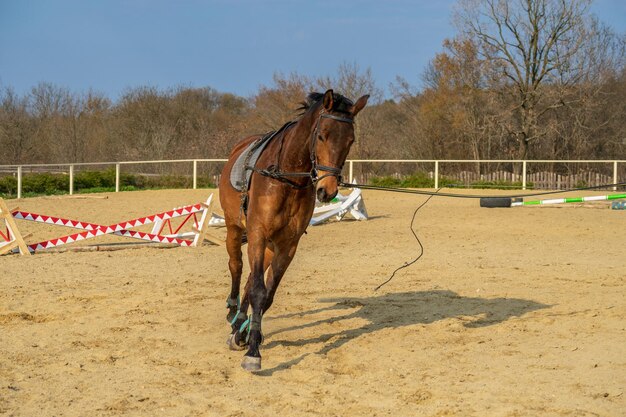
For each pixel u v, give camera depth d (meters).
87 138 47.75
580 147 41.69
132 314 8.20
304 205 6.46
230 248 7.60
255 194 6.45
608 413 4.98
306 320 7.99
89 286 9.91
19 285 9.93
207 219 14.23
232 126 49.00
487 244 14.22
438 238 15.16
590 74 40.22
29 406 5.20
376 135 43.91
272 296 6.65
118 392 5.52
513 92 39.44
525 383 5.66
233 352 6.72
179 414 5.07
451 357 6.44
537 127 39.50
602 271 10.98
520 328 7.41
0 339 7.06
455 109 42.50
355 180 32.72
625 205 20.16
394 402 5.28
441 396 5.39
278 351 6.74
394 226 17.42
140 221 13.79
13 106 46.84
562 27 38.16
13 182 28.73
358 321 7.92
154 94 51.38
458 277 10.59
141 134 46.47
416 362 6.30
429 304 8.73
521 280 10.30
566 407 5.10
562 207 22.11
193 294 9.38
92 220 18.66
